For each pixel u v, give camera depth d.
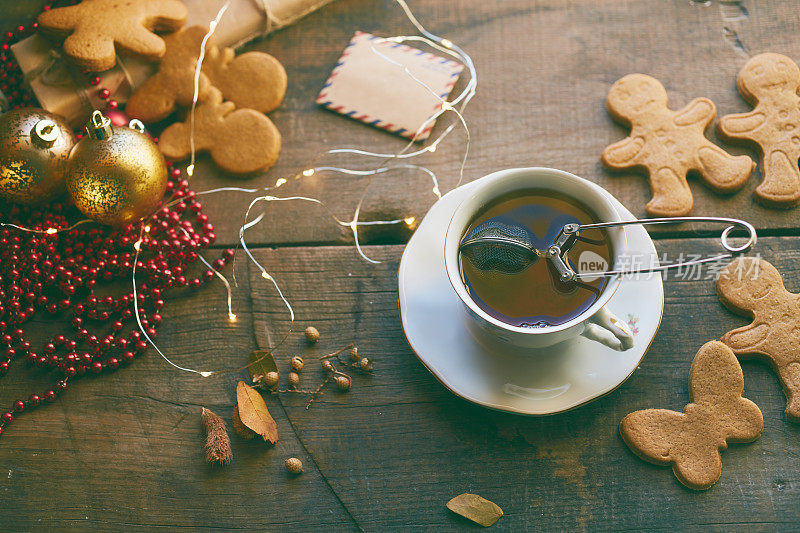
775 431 0.70
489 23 0.85
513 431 0.71
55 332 0.76
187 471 0.71
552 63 0.83
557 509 0.69
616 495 0.69
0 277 0.77
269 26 0.84
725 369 0.71
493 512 0.69
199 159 0.81
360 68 0.83
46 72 0.80
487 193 0.68
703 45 0.83
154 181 0.75
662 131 0.79
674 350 0.73
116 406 0.73
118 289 0.77
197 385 0.74
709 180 0.77
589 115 0.81
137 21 0.79
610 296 0.65
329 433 0.72
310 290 0.76
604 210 0.67
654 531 0.69
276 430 0.72
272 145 0.80
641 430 0.70
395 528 0.69
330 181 0.80
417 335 0.70
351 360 0.74
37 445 0.72
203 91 0.81
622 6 0.85
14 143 0.74
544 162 0.79
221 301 0.76
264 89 0.82
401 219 0.78
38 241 0.77
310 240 0.78
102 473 0.71
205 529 0.70
